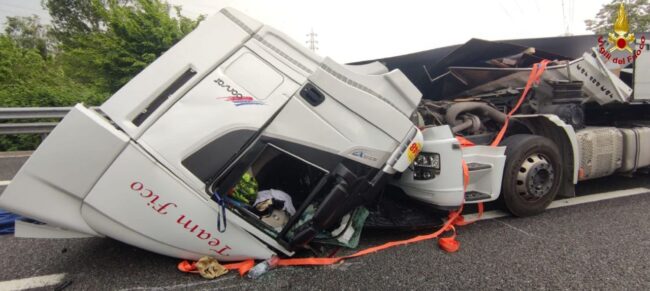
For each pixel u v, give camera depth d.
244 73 2.12
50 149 1.84
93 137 1.86
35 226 2.10
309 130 2.17
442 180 2.66
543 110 3.77
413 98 2.50
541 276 2.10
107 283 2.08
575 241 2.59
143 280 2.11
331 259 2.30
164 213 1.99
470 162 3.03
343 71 2.25
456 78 4.34
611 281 2.03
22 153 6.38
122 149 1.91
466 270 2.18
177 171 1.96
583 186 4.25
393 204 3.08
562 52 4.81
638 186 4.14
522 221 3.05
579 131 3.68
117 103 1.96
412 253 2.43
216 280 2.10
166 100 1.99
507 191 3.04
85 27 19.91
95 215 1.95
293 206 2.51
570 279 2.06
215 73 2.07
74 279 2.13
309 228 2.21
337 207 2.21
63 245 2.62
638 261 2.26
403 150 2.39
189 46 2.09
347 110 2.24
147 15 12.80
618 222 2.96
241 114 2.06
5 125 6.29
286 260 2.29
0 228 2.64
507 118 3.36
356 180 2.24
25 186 1.84
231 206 2.13
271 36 2.24
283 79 2.17
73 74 13.12
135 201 1.94
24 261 2.37
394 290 1.97
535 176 3.11
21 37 26.53
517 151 3.04
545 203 3.21
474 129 3.55
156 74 2.02
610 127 3.99
